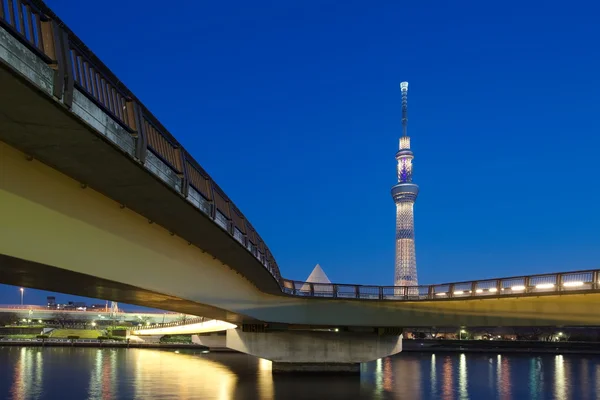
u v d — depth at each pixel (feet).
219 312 128.16
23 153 41.83
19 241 43.62
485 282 141.18
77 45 36.91
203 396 152.15
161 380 201.67
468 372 268.41
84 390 169.48
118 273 60.64
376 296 166.61
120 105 43.52
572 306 122.21
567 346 518.78
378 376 232.73
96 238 54.75
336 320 165.99
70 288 69.31
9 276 56.49
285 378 187.62
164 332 467.11
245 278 132.46
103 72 40.55
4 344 509.76
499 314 138.31
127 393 161.48
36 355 369.09
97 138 38.75
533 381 220.43
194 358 359.66
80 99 35.58
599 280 115.14
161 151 53.01
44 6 33.09
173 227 72.59
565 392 179.32
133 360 327.26
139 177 48.88
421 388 184.65
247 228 97.40
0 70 28.19
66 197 48.52
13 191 41.47
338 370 194.29
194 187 61.52
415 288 162.91
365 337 196.34
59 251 48.85
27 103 32.48
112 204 57.67
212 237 80.38
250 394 155.43
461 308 148.66
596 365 336.29
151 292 74.38
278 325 182.29
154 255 71.05
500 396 165.99
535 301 130.41
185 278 85.25
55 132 37.32
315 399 146.20
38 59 31.17
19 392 164.35
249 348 191.93
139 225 65.41
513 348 535.60
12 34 28.84
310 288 163.73
